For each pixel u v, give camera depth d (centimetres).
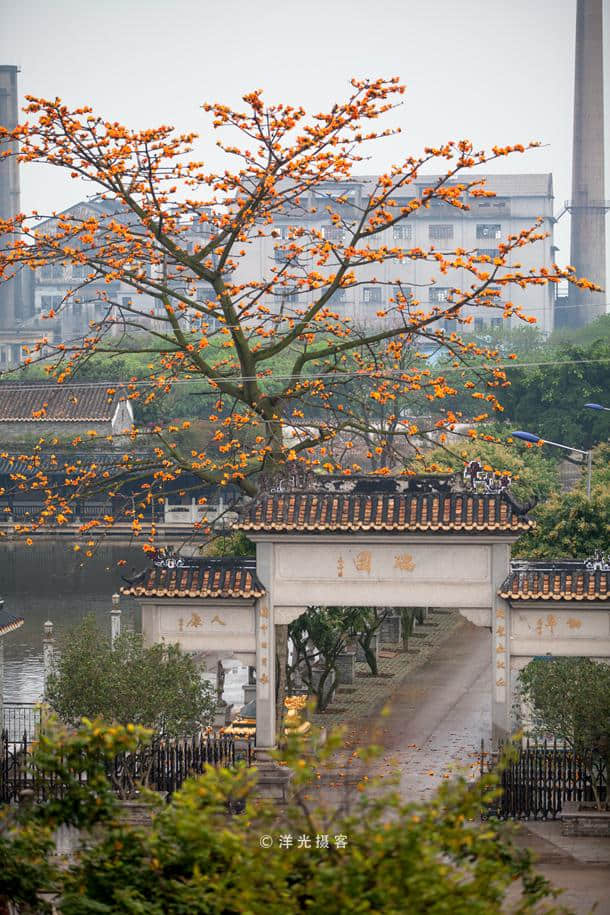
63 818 3086
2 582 14325
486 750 7350
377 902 2586
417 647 10769
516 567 6688
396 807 2778
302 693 8512
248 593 6656
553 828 6056
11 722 7769
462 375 17462
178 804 2944
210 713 6956
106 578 14600
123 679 6184
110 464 7719
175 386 18538
